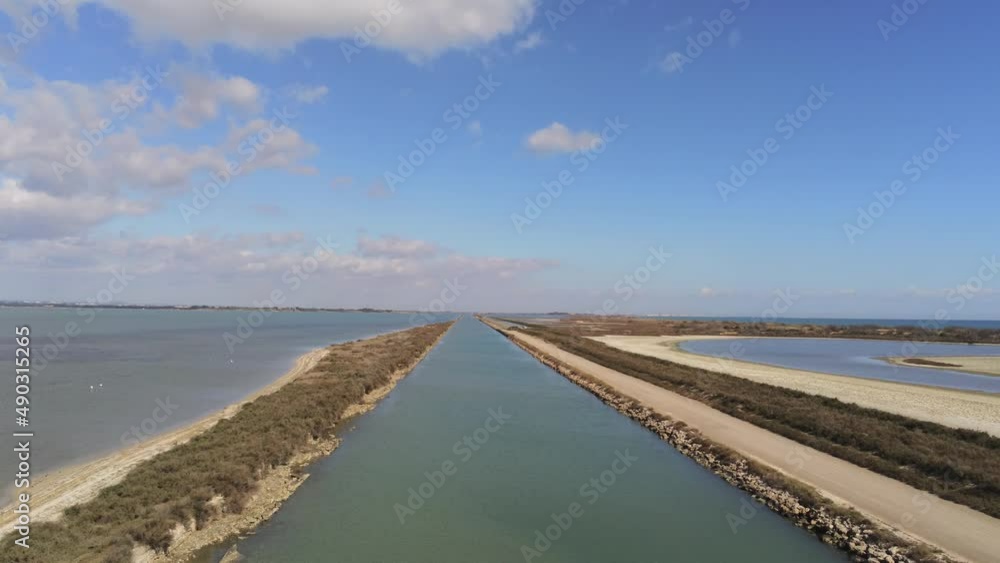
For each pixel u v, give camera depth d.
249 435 20.39
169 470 16.33
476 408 32.31
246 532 14.43
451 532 14.83
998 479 15.69
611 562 13.37
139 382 38.62
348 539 14.16
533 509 16.67
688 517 16.30
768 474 18.58
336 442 23.56
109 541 11.77
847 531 14.51
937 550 12.73
